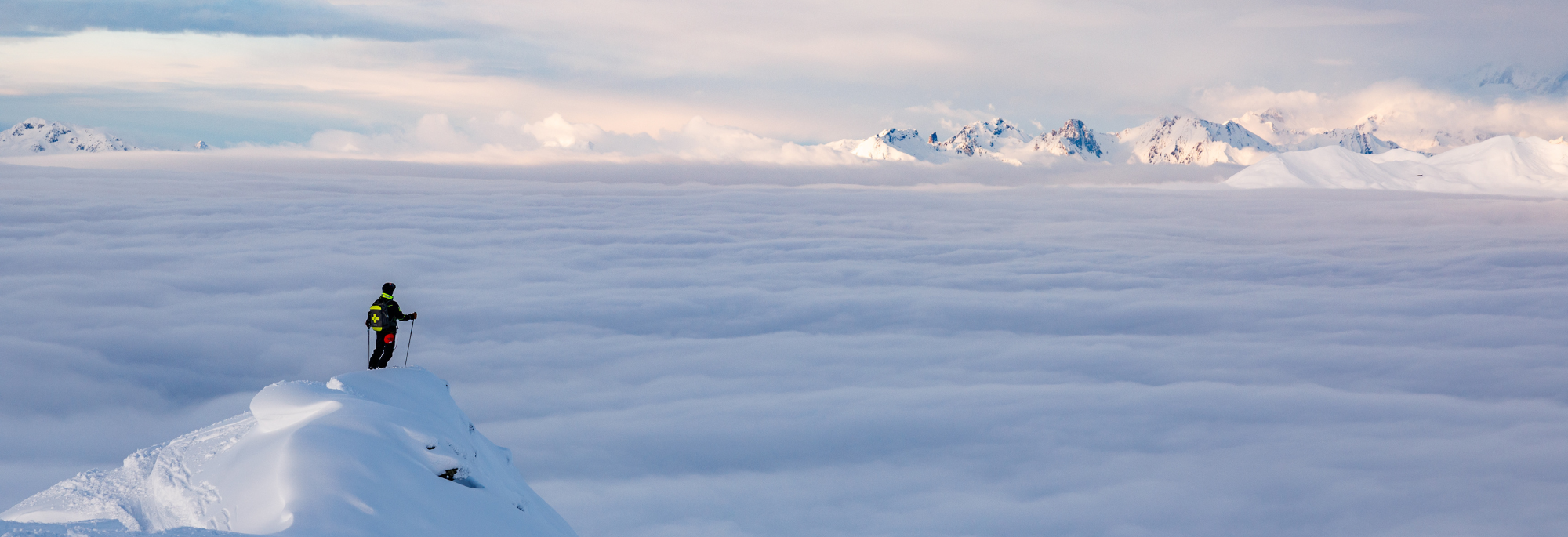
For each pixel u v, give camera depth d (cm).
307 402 1240
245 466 1065
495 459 1514
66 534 831
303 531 847
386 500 977
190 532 843
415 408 1380
